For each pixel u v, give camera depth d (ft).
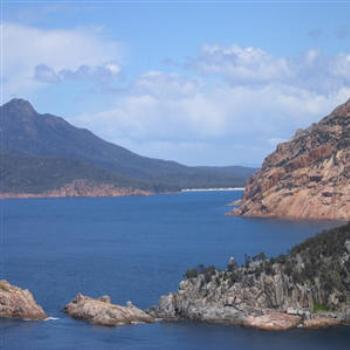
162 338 487.20
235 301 534.37
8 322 531.09
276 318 513.45
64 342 481.05
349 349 458.09
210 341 478.59
